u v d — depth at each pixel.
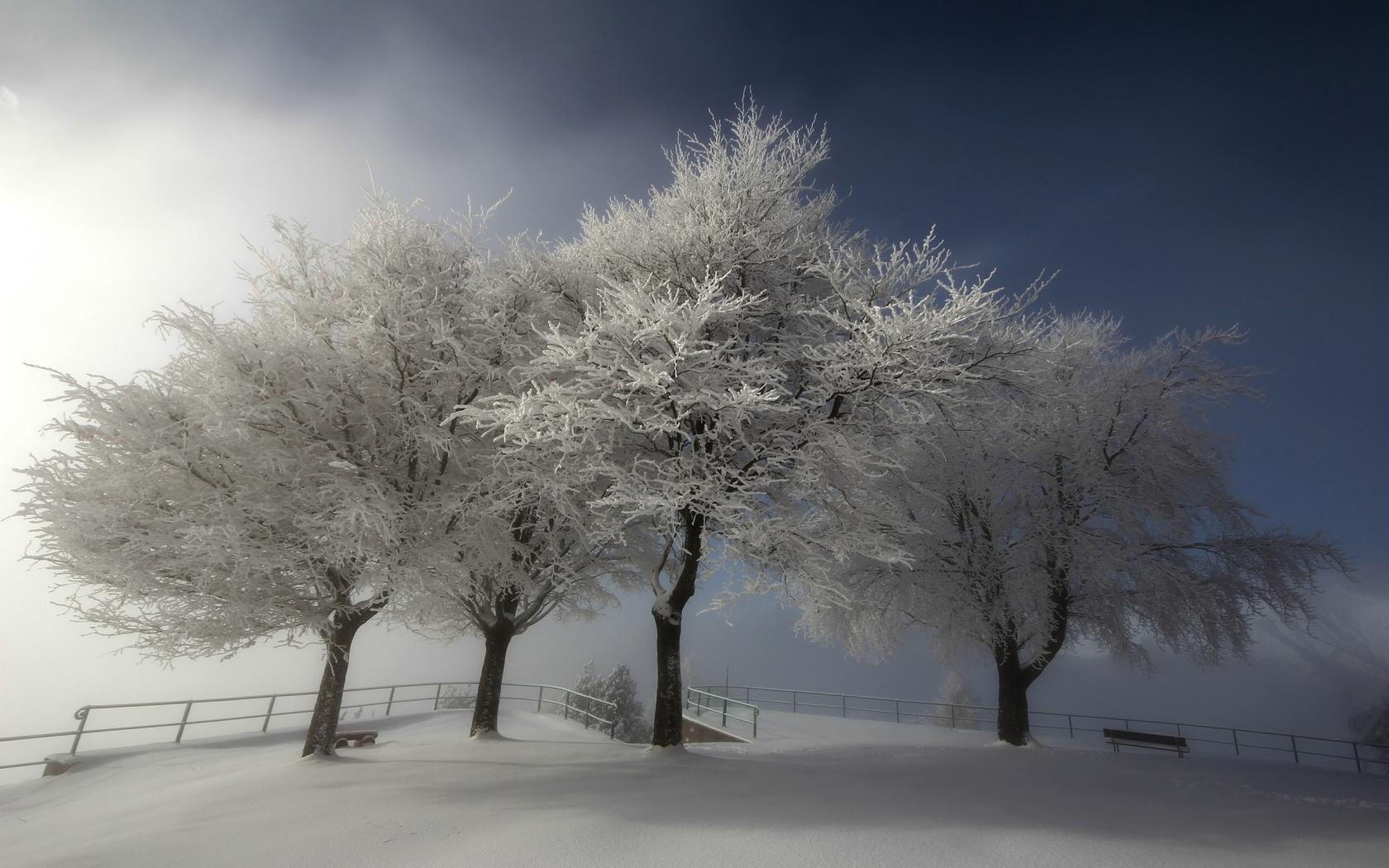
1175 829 6.76
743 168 12.22
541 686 22.84
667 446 11.96
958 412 11.52
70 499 9.29
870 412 11.19
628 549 15.12
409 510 10.59
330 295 11.52
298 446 10.22
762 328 11.85
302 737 16.53
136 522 9.16
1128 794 8.68
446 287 11.64
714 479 10.10
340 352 10.55
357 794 7.90
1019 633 16.30
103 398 9.27
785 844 5.68
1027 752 14.15
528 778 8.77
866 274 11.90
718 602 11.19
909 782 8.95
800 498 11.34
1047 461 16.42
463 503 10.82
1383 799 9.95
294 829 6.45
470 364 11.23
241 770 11.57
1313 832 6.86
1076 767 11.27
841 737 20.14
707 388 9.54
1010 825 6.54
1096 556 15.34
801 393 11.74
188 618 9.71
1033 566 15.90
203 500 9.45
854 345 9.86
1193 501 16.91
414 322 10.70
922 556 16.30
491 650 14.45
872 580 17.67
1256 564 16.80
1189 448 16.61
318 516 9.28
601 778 8.70
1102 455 16.56
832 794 7.86
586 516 12.36
